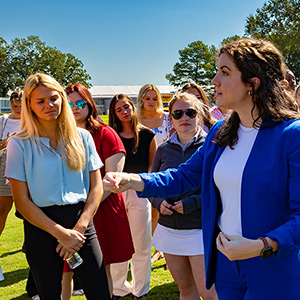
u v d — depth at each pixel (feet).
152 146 13.53
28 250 8.30
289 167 5.46
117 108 12.96
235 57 5.77
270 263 5.63
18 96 15.72
